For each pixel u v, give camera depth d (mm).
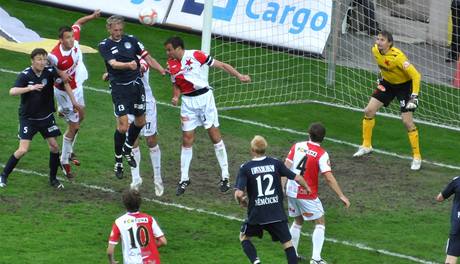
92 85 58375
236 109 57500
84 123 51812
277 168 33875
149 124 41719
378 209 42781
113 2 72875
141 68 40938
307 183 35531
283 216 33781
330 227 40250
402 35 73688
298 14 66938
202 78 41406
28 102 41094
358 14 71062
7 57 61812
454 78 65688
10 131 49500
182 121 41531
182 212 40875
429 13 72625
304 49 66562
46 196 41406
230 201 42781
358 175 47531
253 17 67625
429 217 42062
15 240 36250
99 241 36906
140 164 47062
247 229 33969
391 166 49312
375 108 49656
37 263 34281
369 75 65125
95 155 47219
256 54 66750
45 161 45938
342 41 69562
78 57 43438
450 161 50812
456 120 58844
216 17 67375
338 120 56906
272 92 61000
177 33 71188
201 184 44844
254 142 33875
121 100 40719
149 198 42406
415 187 46125
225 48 67312
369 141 50562
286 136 53156
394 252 37781
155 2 72312
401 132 55500
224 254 36406
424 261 37000
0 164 44812
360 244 38438
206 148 50250
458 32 68312
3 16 69062
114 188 43188
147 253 31078
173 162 47781
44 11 72625
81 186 43031
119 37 40812
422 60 69500
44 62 40406
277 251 37312
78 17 72375
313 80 63500
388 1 74625
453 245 34438
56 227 37938
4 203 40094
